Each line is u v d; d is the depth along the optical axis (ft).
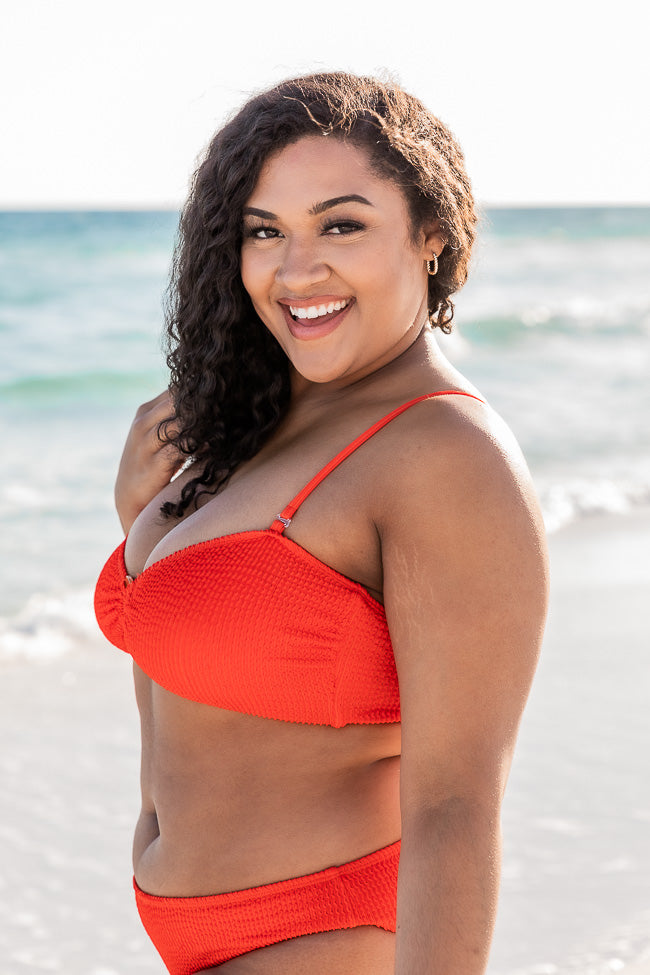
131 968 11.63
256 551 5.11
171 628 5.19
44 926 12.32
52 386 52.85
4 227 110.52
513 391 54.08
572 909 11.66
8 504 34.32
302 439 5.61
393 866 5.30
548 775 14.83
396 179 5.19
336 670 4.98
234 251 5.62
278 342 5.96
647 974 10.24
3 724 18.25
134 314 71.46
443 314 5.81
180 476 6.41
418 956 4.34
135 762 16.78
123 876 13.46
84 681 20.86
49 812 14.96
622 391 53.72
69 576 27.61
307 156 5.14
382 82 5.43
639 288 92.99
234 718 5.29
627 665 18.99
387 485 4.84
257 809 5.29
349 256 5.15
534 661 4.66
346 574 5.01
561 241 125.90
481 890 4.39
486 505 4.60
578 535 30.22
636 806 13.98
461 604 4.56
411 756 4.62
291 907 5.16
